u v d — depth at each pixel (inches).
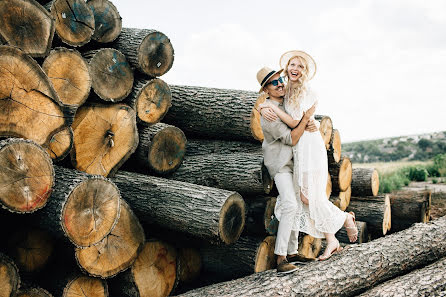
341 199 237.5
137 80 179.6
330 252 142.9
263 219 168.6
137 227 148.0
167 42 183.0
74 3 148.6
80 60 148.4
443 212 287.6
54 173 115.3
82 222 120.8
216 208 142.6
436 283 131.7
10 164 105.8
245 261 169.6
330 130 225.6
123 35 178.1
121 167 185.3
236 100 194.9
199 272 184.9
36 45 129.0
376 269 139.8
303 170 140.9
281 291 123.6
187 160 189.5
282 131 141.4
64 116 129.3
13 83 116.0
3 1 119.6
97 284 139.7
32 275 134.6
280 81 145.7
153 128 179.0
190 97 202.8
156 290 158.4
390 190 329.7
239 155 179.6
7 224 131.2
